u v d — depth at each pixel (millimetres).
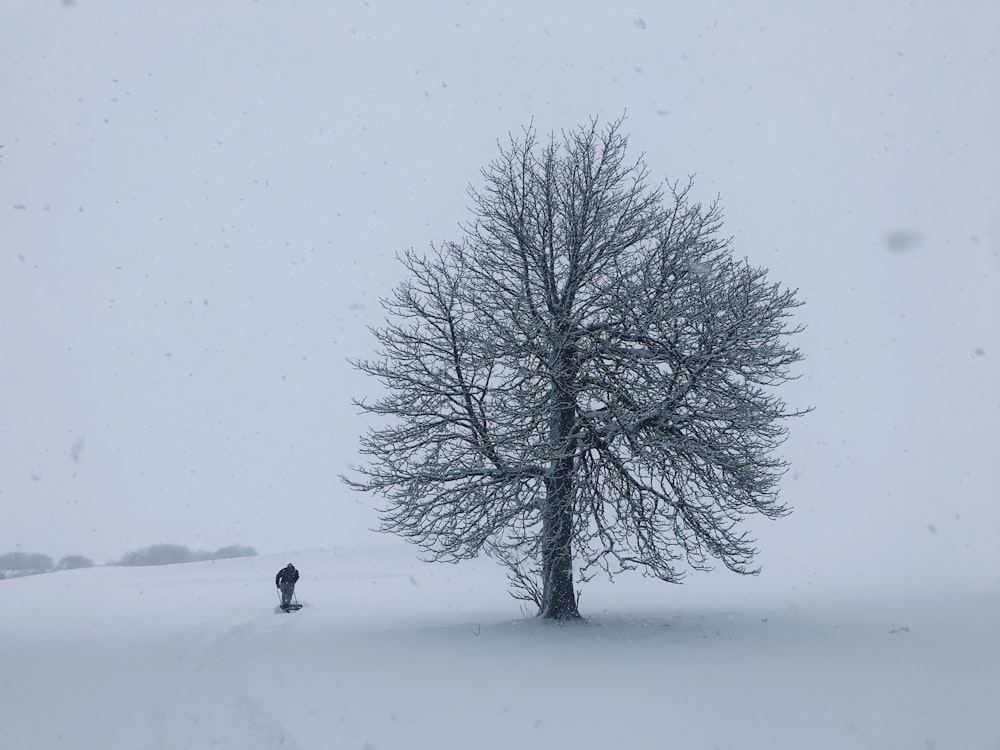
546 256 19219
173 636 19203
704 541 17781
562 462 18062
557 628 18000
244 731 9188
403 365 19375
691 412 17625
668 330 17812
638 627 18188
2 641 18609
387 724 9359
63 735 9148
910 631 16281
